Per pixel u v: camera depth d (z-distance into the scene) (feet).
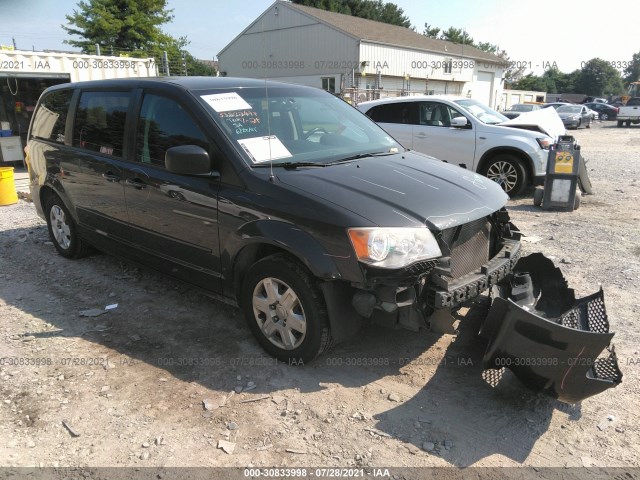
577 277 16.28
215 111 12.06
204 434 9.23
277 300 10.91
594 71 289.12
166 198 12.60
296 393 10.35
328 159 12.12
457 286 9.99
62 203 17.37
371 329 12.88
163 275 13.79
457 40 218.79
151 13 116.26
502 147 28.84
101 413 9.80
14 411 9.87
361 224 9.52
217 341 12.40
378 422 9.50
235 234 11.09
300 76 102.17
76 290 15.58
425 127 31.76
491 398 10.20
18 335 12.80
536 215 24.95
